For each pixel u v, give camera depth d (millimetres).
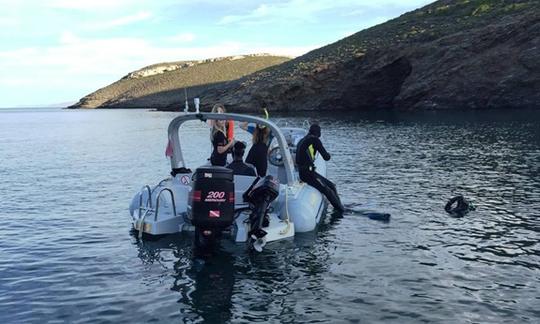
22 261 8961
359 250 9109
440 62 54625
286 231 9719
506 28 51344
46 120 94875
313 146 11406
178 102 121938
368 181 15938
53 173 20516
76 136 44094
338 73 67812
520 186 14273
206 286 7582
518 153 20516
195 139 34688
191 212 8320
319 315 6566
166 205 10312
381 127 36469
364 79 64188
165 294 7332
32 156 27719
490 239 9609
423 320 6387
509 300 6934
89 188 16672
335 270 8141
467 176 16141
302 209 10094
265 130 10859
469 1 69625
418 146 24656
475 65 51406
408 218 11281
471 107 51125
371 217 11312
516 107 48781
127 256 9055
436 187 14633
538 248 9039
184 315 6637
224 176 8156
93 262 8820
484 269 8086
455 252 8922
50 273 8320
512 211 11586
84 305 7031
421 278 7762
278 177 11875
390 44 64125
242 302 6996
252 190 9156
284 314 6613
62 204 14055
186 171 11070
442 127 33938
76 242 10102
